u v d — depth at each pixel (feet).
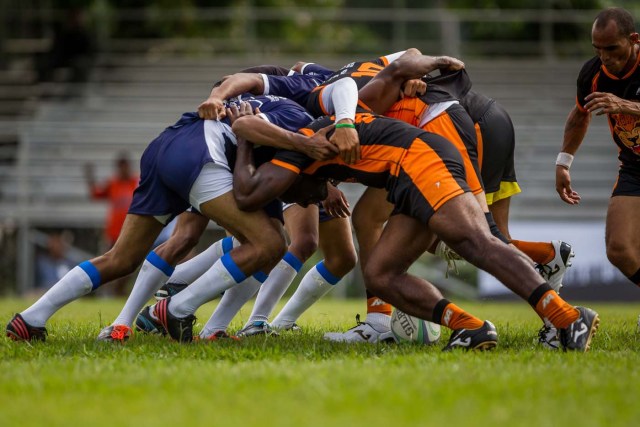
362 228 78.38
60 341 73.10
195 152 69.82
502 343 72.79
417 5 278.26
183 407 45.73
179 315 71.41
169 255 78.89
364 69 76.74
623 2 270.87
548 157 232.32
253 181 67.10
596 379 52.21
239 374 53.98
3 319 96.94
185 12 267.18
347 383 50.62
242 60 270.46
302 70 84.38
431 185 63.67
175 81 264.31
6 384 51.57
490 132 75.72
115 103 258.78
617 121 82.74
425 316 65.77
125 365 57.72
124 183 191.01
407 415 43.70
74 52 268.00
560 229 183.83
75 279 73.10
